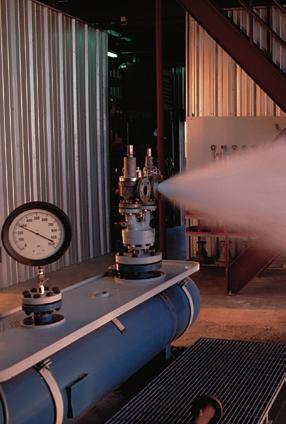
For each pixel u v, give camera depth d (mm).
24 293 2717
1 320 2865
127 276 3609
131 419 2709
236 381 3135
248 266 6664
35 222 2777
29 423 2387
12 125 7402
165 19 8648
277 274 7863
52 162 8234
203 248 8391
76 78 8781
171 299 3941
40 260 2773
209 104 8508
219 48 8367
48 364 2549
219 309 6055
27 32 7648
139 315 3492
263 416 2701
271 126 8133
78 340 2922
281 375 3213
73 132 8742
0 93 7180
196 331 5285
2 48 7191
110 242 9797
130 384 3934
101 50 9414
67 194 8609
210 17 6395
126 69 10859
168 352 4062
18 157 7520
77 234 8867
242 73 8328
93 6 8789
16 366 2225
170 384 3109
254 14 6324
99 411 3660
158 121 6988
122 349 3146
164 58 11438
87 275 7930
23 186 7625
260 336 5129
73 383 2668
